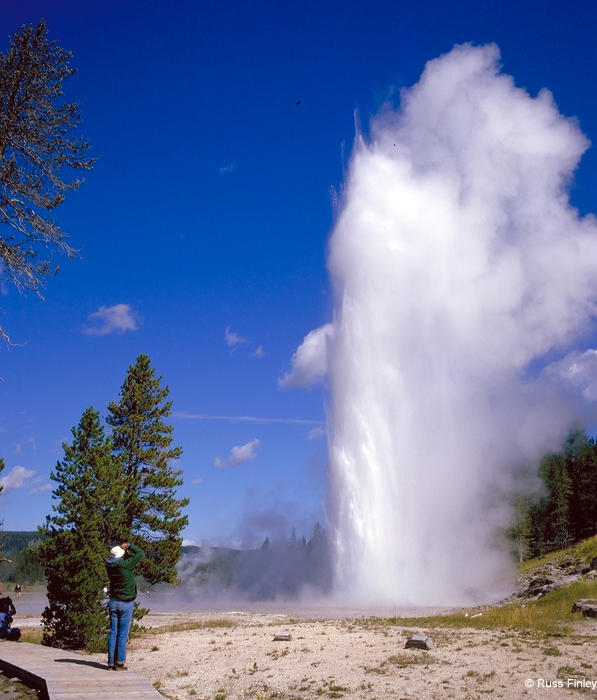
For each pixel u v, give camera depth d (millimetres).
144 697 9961
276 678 14469
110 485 21688
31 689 11422
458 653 16844
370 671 14805
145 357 34250
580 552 46875
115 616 12844
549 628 21938
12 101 17406
